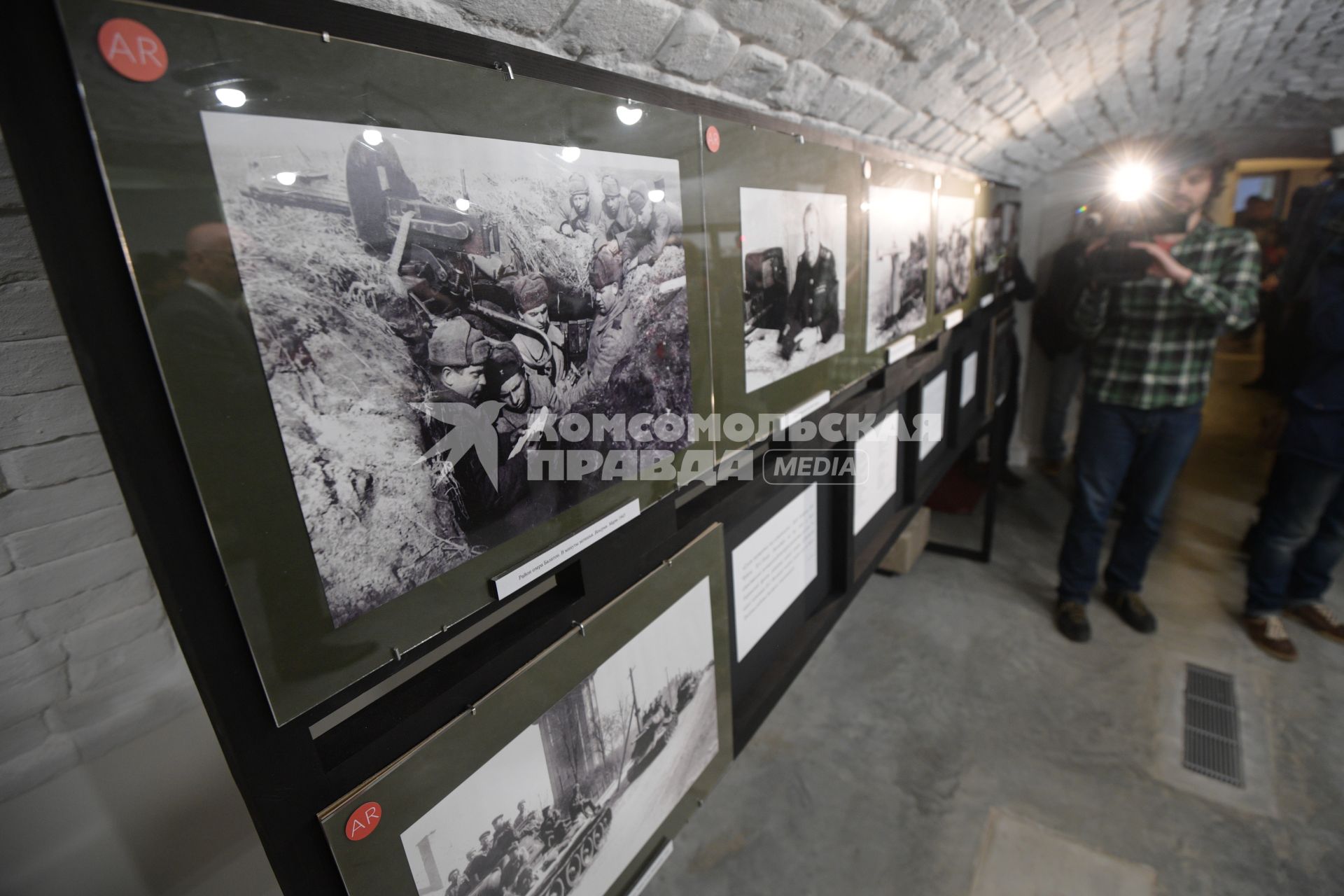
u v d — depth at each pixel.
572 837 0.71
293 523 0.38
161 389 0.32
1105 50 1.55
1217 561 2.54
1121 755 1.64
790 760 1.68
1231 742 1.66
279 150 0.34
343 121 0.37
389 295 0.41
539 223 0.52
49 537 0.81
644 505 0.71
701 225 0.73
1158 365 1.88
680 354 0.73
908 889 1.33
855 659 2.08
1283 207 6.26
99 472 0.83
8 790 0.87
